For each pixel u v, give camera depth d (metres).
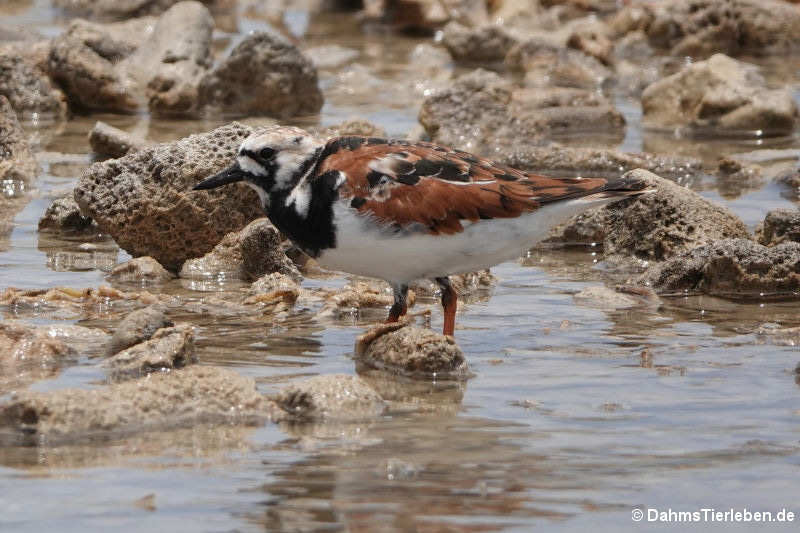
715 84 24.75
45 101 25.12
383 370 11.76
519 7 35.38
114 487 8.74
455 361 11.60
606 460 9.39
